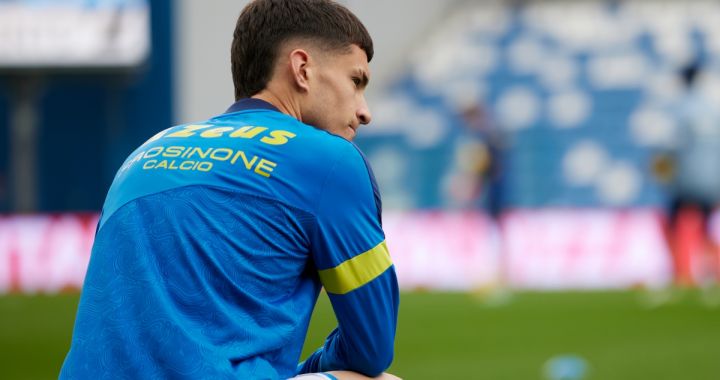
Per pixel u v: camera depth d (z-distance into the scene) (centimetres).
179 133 453
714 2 4350
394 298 449
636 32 4306
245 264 415
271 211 420
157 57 3866
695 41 4253
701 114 2536
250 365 408
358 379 453
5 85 3841
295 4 462
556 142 4144
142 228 417
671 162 2588
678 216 2647
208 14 3209
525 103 4228
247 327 411
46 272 3083
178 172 427
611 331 1827
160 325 400
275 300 426
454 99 4262
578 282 3050
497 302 2458
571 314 2144
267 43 460
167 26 3844
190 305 407
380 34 4397
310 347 1611
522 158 4128
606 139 4119
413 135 4234
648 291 2681
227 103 3219
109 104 3912
